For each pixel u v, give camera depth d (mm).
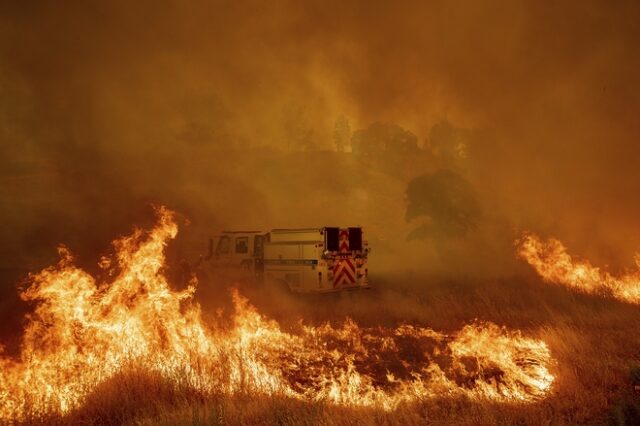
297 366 7492
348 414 4969
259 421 4930
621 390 5465
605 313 10000
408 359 7789
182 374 6031
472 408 5047
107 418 5227
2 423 5129
